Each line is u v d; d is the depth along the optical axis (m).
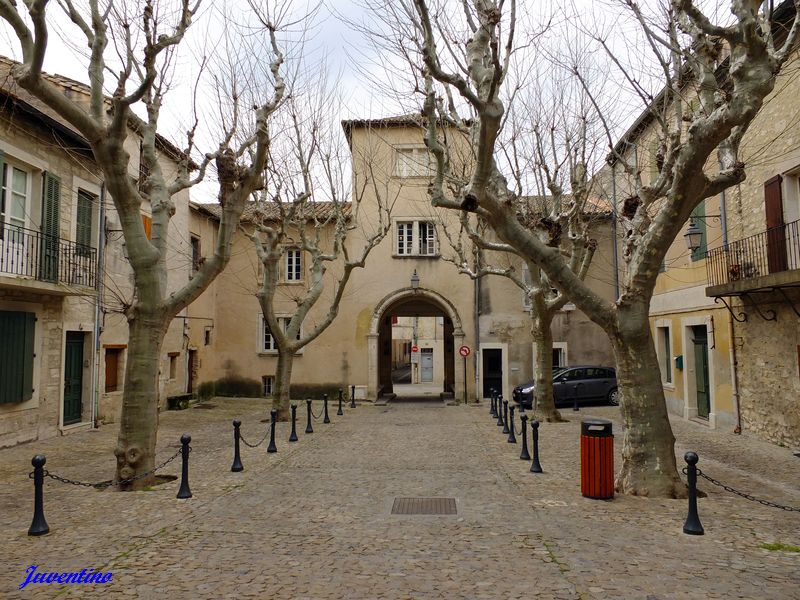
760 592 4.49
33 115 12.16
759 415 12.48
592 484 7.51
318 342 23.39
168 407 19.62
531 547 5.62
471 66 7.81
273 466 10.02
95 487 8.38
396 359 60.31
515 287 22.81
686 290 15.88
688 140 6.90
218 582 4.80
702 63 7.97
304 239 17.00
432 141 8.86
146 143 8.90
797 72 10.62
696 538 5.84
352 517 6.81
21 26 6.90
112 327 16.20
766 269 11.73
